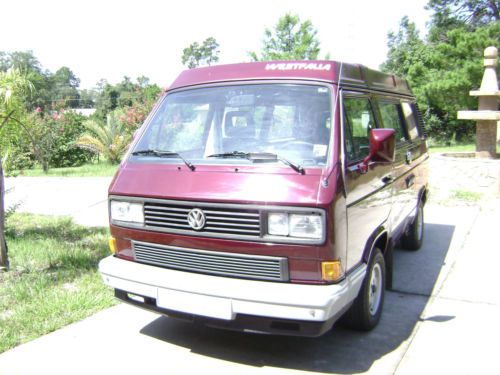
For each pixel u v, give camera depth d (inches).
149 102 846.5
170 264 161.6
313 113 164.2
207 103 182.7
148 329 187.6
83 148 847.1
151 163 174.7
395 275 246.2
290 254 143.7
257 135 168.6
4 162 328.2
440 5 1487.5
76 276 241.1
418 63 1039.0
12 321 189.8
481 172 448.1
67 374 156.6
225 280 149.7
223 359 165.2
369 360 163.3
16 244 293.0
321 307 137.5
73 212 411.8
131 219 169.2
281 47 1079.6
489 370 156.4
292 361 163.2
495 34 832.9
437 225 345.4
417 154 271.3
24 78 305.6
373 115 199.3
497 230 328.8
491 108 507.5
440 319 193.8
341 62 181.5
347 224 152.3
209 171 159.9
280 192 145.6
